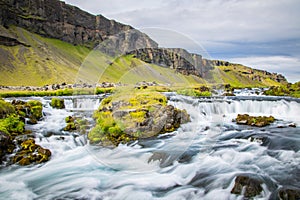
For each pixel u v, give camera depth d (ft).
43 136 31.96
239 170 20.38
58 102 57.62
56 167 21.79
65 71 274.57
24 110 43.06
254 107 59.57
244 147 27.12
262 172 20.42
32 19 354.33
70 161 22.47
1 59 245.24
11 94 109.19
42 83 230.68
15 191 18.60
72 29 383.45
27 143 27.40
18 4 352.08
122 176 17.80
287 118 50.29
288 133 34.32
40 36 349.41
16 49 276.62
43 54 297.94
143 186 17.17
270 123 42.93
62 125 38.78
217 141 28.22
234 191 17.37
